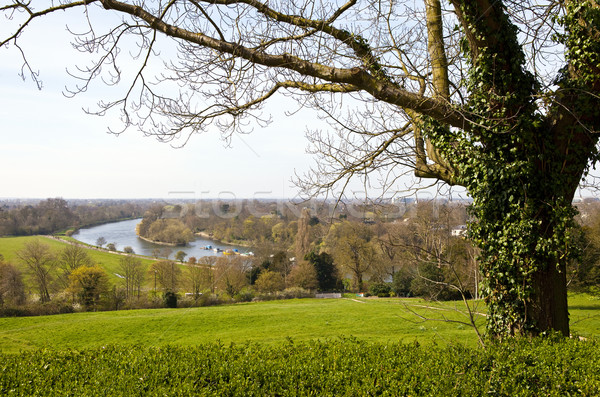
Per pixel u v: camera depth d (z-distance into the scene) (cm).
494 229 617
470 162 623
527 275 592
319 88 654
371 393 517
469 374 525
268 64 529
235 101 602
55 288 3925
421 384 524
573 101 570
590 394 475
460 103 621
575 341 584
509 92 568
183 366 614
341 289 3991
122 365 646
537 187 583
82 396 513
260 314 2609
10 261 3941
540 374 510
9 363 672
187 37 527
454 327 1825
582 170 592
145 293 3862
